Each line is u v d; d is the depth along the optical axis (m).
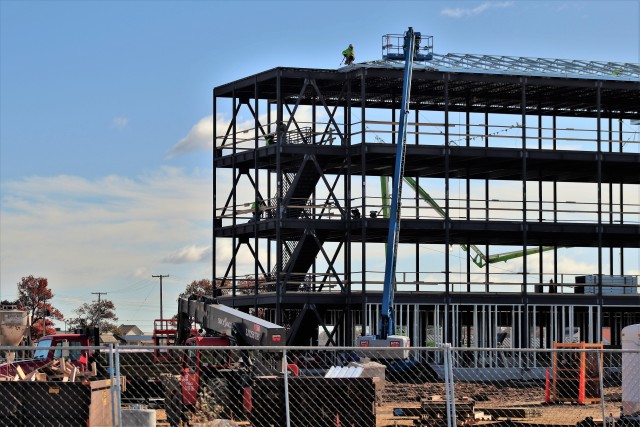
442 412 32.09
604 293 61.47
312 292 59.34
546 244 70.12
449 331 59.03
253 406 26.91
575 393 41.09
